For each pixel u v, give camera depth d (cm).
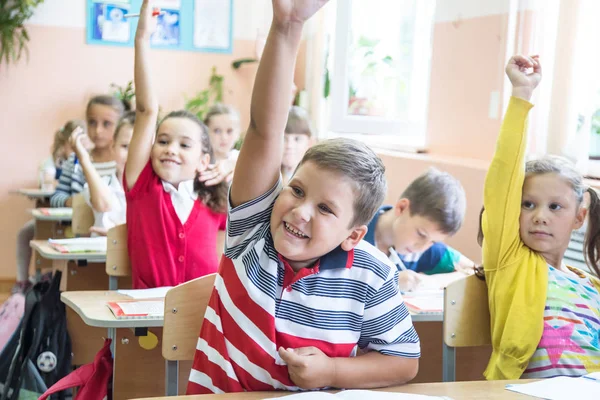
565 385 129
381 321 126
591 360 158
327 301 124
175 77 570
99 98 432
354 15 453
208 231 237
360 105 458
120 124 341
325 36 504
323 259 125
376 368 124
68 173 408
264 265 124
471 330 170
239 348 124
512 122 165
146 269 229
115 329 194
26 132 532
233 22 580
